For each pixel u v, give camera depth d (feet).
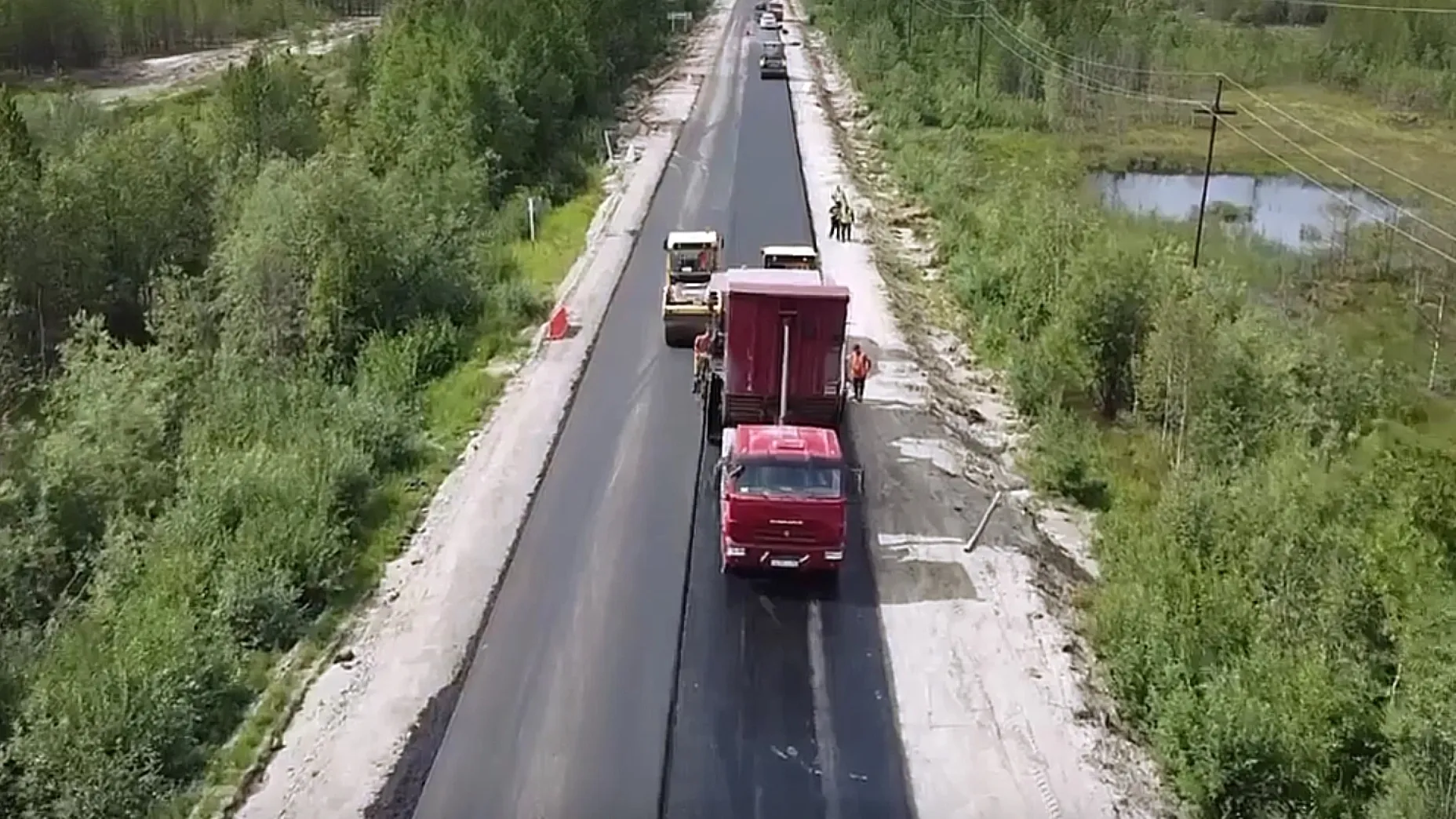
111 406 90.48
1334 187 231.50
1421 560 67.56
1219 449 92.84
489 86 172.55
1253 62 315.78
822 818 54.70
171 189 137.80
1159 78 296.30
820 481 72.23
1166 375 99.66
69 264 127.34
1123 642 65.46
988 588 74.28
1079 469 88.89
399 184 134.92
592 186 179.83
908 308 128.67
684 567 75.56
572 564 75.66
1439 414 121.49
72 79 316.60
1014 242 137.39
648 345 113.91
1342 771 56.49
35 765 55.11
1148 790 57.21
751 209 164.76
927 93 264.72
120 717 57.00
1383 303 169.07
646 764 58.03
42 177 130.21
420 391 102.63
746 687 63.87
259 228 117.60
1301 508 74.95
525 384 104.12
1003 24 309.83
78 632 66.69
